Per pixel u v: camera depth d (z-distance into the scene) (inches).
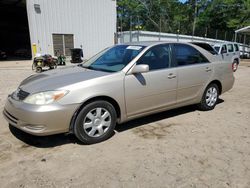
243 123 180.7
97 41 834.8
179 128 169.3
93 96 138.3
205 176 113.0
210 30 1283.2
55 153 133.0
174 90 178.1
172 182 108.4
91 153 133.3
